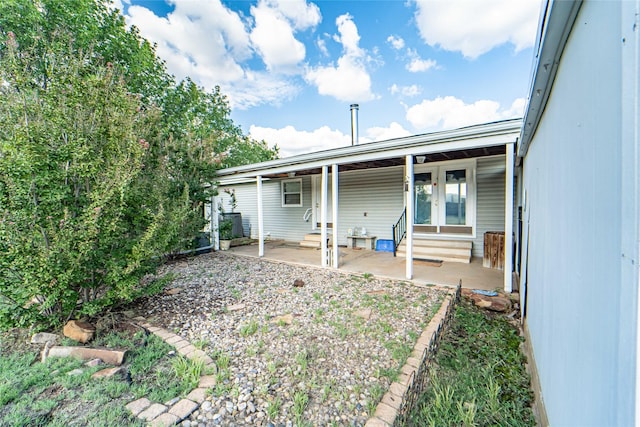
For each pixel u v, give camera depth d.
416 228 7.14
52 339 2.76
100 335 2.87
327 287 4.59
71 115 2.93
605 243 0.84
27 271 2.57
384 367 2.31
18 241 2.53
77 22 8.09
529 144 3.21
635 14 0.62
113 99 3.21
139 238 3.39
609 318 0.79
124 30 9.58
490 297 3.80
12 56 2.75
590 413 0.94
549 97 1.85
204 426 1.72
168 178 6.85
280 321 3.21
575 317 1.17
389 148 4.91
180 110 12.80
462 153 5.67
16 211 2.54
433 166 6.80
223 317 3.41
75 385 2.05
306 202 9.74
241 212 12.09
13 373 2.16
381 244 7.71
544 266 2.00
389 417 1.75
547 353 1.75
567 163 1.35
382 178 7.73
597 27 0.91
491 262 5.55
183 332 3.02
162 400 1.92
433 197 6.83
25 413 1.76
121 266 3.13
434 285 4.44
